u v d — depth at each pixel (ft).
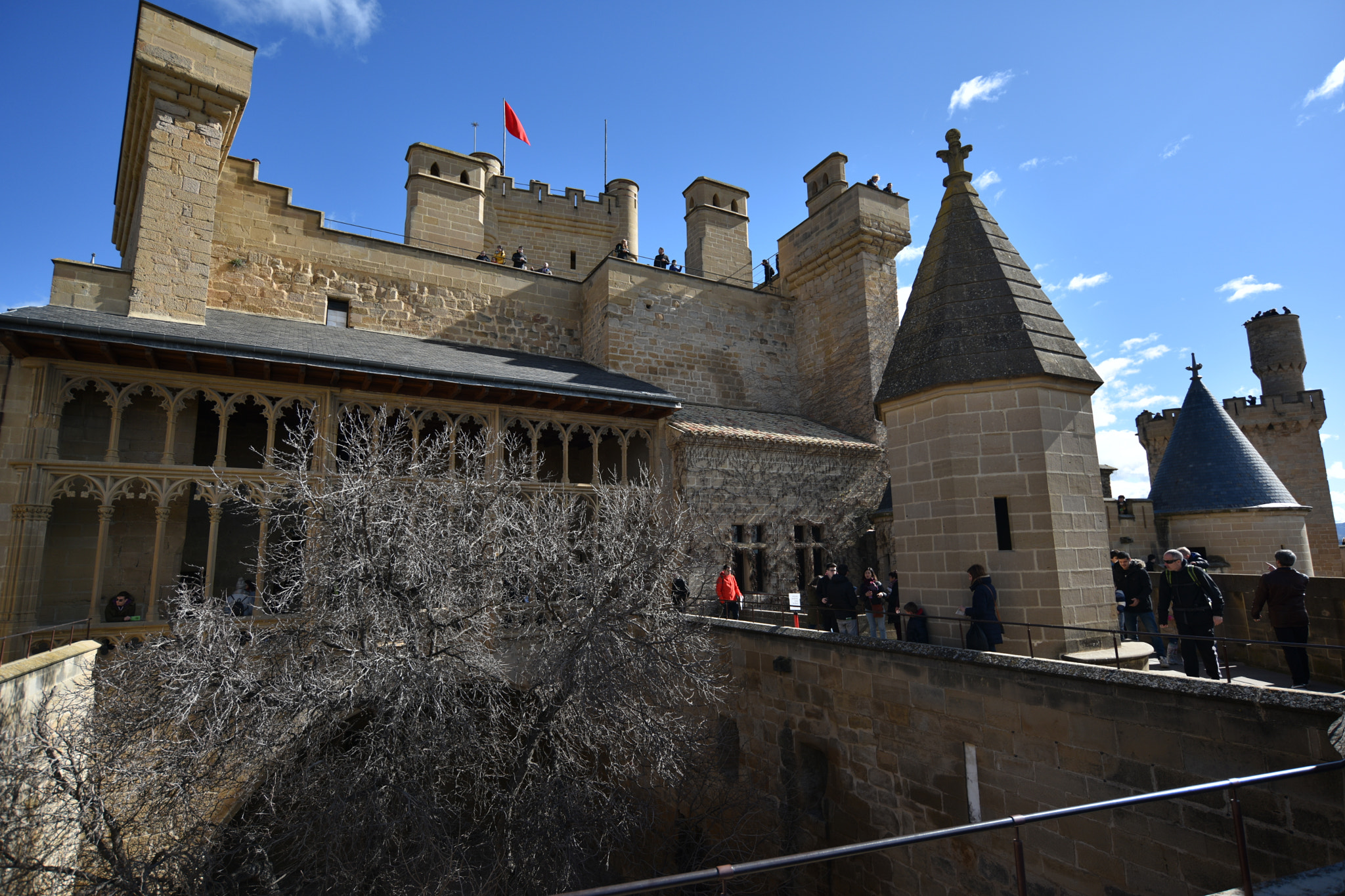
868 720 27.58
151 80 43.62
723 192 86.48
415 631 25.96
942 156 34.83
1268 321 122.52
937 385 29.17
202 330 39.63
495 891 25.41
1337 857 14.85
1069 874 20.25
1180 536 57.62
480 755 27.02
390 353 45.09
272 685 23.81
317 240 56.90
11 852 18.74
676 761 30.30
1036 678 21.61
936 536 29.17
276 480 37.42
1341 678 28.04
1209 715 17.39
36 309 34.45
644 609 31.12
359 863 22.13
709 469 51.88
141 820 22.52
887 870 26.16
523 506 32.32
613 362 63.16
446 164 71.20
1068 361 28.73
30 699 21.12
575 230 96.22
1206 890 17.17
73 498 40.60
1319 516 109.70
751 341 73.05
